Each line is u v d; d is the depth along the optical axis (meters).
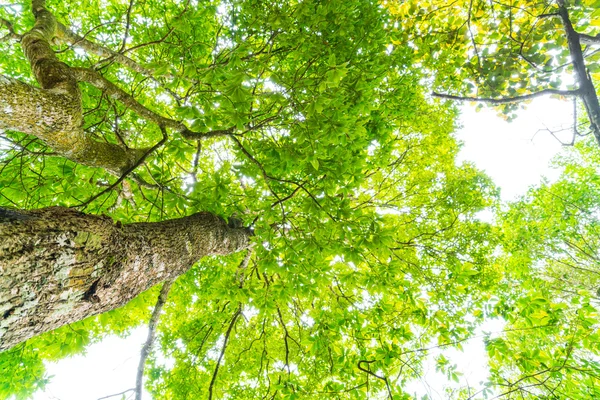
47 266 1.18
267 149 2.86
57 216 1.34
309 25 2.83
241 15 3.79
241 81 2.07
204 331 6.10
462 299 5.30
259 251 3.18
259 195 4.09
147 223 2.09
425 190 6.24
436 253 5.78
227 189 2.90
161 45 4.26
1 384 3.53
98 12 4.55
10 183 2.78
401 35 4.09
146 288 1.91
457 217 5.96
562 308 3.00
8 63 4.16
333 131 2.45
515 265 8.09
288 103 2.50
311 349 3.88
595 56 2.79
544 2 2.98
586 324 2.86
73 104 1.84
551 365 2.90
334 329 3.78
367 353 3.46
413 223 5.81
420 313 3.61
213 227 2.87
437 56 4.34
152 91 5.19
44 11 2.88
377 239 2.84
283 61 4.26
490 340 3.20
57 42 3.11
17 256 1.07
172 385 5.54
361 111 3.24
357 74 3.11
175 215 3.80
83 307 1.39
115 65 4.61
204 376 5.66
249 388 5.76
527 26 3.20
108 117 3.71
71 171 2.88
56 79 1.95
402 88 4.19
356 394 3.25
